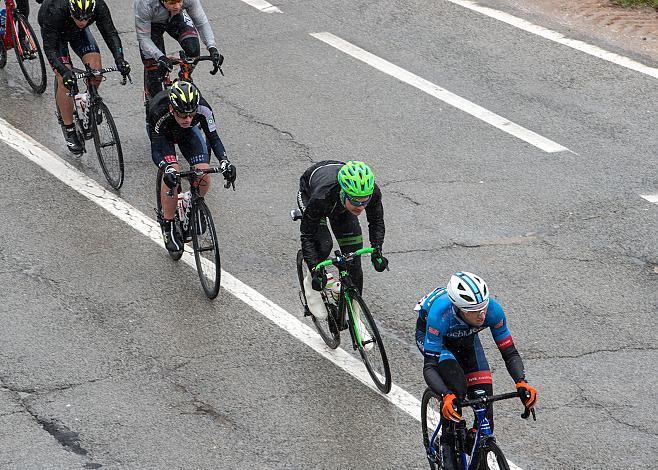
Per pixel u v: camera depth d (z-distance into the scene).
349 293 25.69
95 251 32.62
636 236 33.19
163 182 30.20
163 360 27.44
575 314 29.38
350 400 25.94
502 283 30.84
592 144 38.84
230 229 33.84
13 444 24.03
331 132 39.75
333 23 49.38
